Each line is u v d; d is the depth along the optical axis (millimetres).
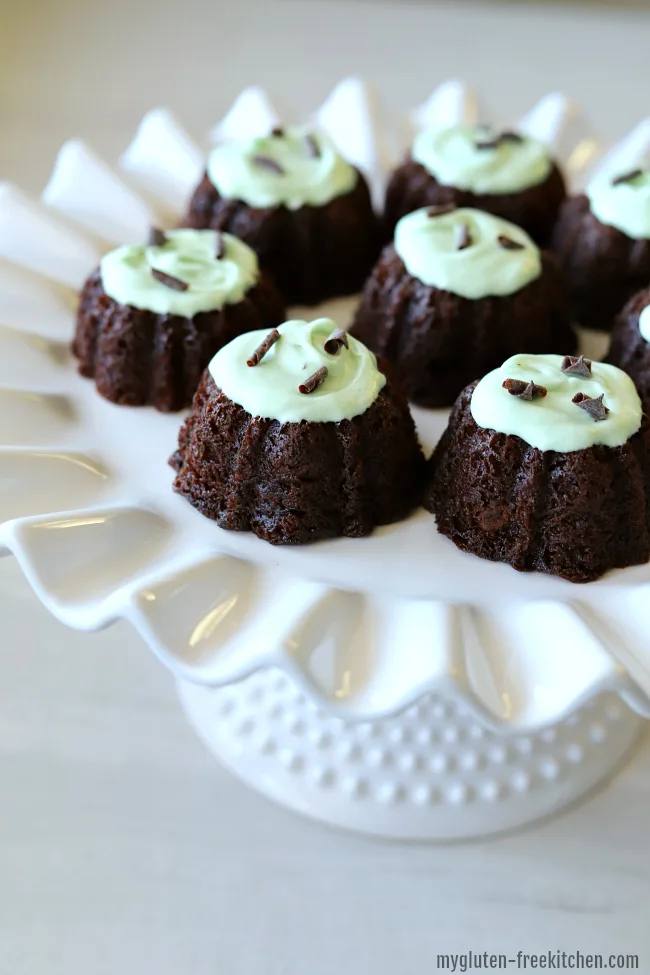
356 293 407
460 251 354
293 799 316
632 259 382
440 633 261
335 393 302
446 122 470
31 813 311
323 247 393
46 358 350
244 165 388
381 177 449
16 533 270
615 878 306
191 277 345
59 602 269
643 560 304
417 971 291
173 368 339
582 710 320
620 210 381
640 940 296
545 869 308
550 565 300
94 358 347
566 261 395
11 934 293
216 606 276
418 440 335
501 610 288
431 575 297
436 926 298
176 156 436
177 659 257
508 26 670
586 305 393
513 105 573
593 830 314
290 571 294
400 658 261
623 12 700
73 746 325
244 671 251
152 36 622
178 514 308
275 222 384
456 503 306
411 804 315
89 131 528
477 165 400
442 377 358
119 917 296
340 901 301
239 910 298
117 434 333
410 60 619
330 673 258
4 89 553
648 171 412
